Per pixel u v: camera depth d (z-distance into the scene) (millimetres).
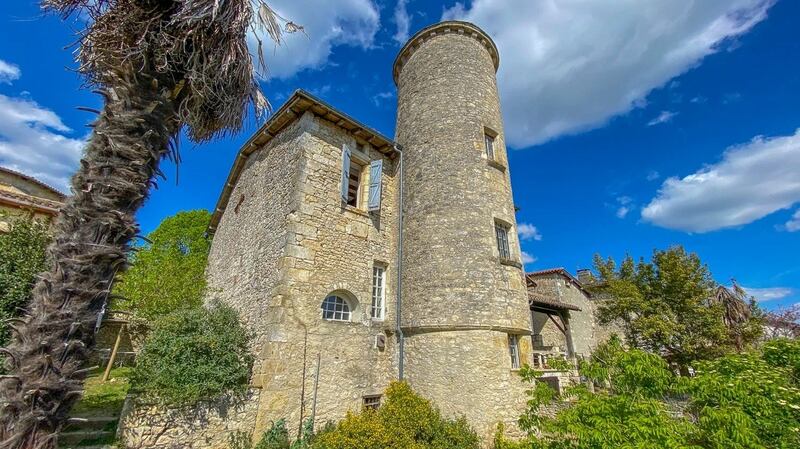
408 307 8781
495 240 9031
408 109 11016
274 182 9422
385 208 10164
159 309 10617
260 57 4488
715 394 3887
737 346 12922
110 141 3203
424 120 10305
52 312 2777
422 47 11461
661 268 14414
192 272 12445
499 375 7680
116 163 3217
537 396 4965
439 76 10656
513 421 7422
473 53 11164
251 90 4523
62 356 2766
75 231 3002
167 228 21938
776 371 4840
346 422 6535
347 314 8641
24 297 5609
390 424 6539
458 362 7758
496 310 8195
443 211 9047
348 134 9734
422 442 6398
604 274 15906
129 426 5266
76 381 2865
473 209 9031
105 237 3072
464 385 7539
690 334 12984
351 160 9906
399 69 12570
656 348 13469
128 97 3373
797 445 3562
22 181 15305
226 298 10523
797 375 5008
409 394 7707
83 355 2918
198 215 23125
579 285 19891
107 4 3641
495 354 7832
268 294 7695
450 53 10930
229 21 3887
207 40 3861
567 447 4152
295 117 9336
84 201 3072
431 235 8945
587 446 3676
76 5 3607
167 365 5820
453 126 9898
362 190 9875
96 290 2984
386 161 10688
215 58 3924
